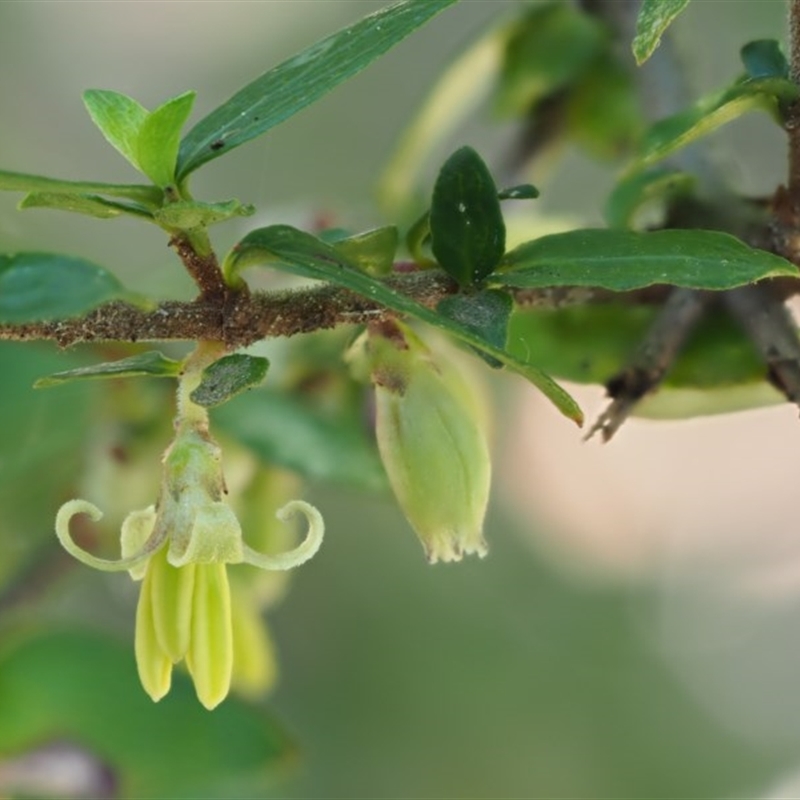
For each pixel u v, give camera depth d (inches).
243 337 13.2
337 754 24.9
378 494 16.2
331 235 14.0
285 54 25.5
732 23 19.6
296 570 23.8
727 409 14.7
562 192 22.4
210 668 13.2
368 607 25.2
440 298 13.4
